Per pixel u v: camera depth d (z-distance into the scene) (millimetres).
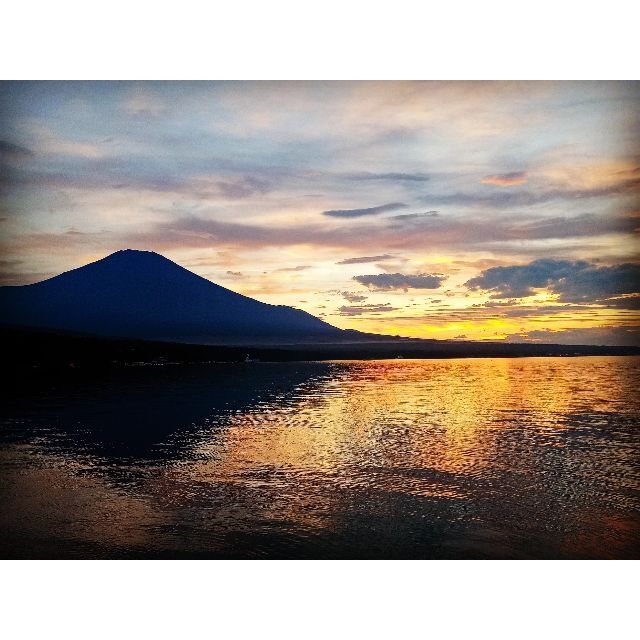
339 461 5340
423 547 3744
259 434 6273
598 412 7113
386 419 6977
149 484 4758
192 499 4457
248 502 4391
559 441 5918
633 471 5023
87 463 5277
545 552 3703
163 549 3770
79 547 3797
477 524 4047
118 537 3896
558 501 4391
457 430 6414
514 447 5727
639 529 3973
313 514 4199
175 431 6375
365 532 3920
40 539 3885
